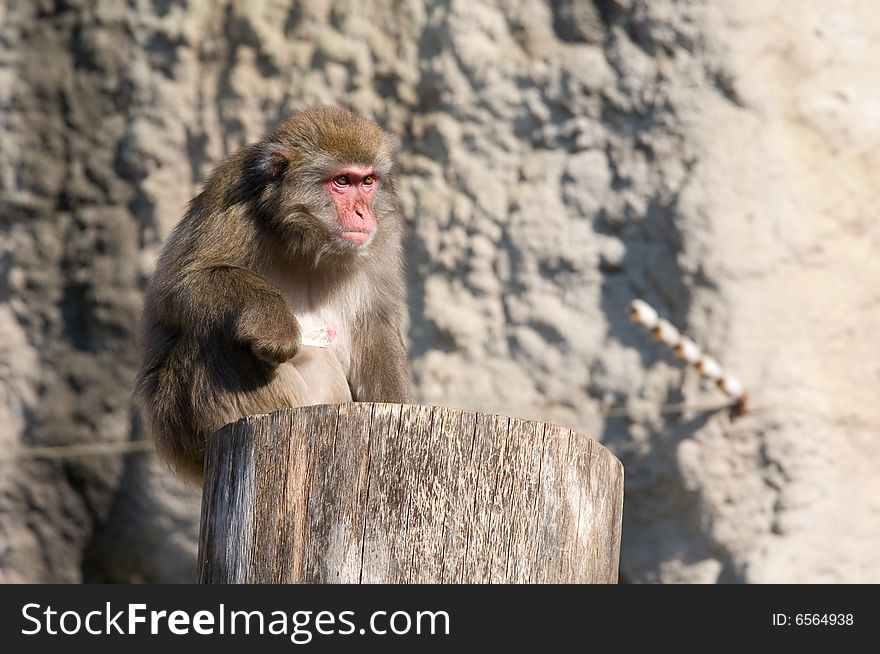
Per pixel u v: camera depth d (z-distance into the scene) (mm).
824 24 18562
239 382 12031
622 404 18250
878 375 17781
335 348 13297
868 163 18266
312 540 8852
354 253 12930
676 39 18641
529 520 8898
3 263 20797
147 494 20047
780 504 17391
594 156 18859
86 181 20766
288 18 20328
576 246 18766
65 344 20578
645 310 16531
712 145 18219
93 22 20938
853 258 18016
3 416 20578
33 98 20984
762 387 17562
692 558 17766
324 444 8953
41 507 20344
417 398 18828
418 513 8797
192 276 12305
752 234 17875
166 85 20578
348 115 13336
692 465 17750
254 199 12891
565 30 19234
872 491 17469
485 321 18969
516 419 9000
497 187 19203
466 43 19484
